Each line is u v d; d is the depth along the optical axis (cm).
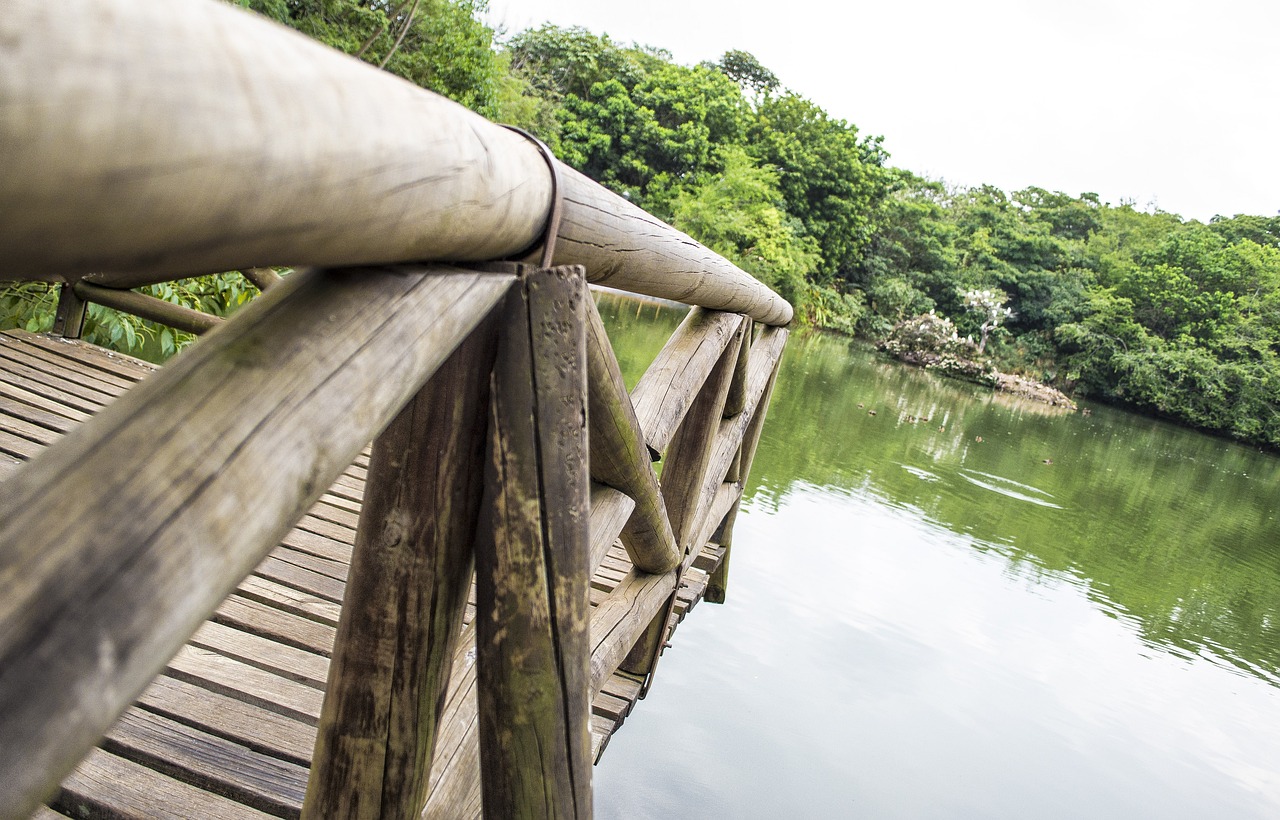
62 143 37
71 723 51
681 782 332
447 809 146
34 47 36
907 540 763
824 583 601
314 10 1521
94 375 453
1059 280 4319
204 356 67
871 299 4116
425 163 74
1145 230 5569
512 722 122
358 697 117
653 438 200
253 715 208
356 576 116
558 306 113
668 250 177
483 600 120
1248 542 1278
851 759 387
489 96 1933
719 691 412
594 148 3575
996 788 397
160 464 58
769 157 3856
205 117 46
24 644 49
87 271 49
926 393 2298
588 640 127
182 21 45
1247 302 3719
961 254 4538
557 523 118
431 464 112
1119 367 3597
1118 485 1502
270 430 66
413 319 86
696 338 244
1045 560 833
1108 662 601
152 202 45
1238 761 492
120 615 53
